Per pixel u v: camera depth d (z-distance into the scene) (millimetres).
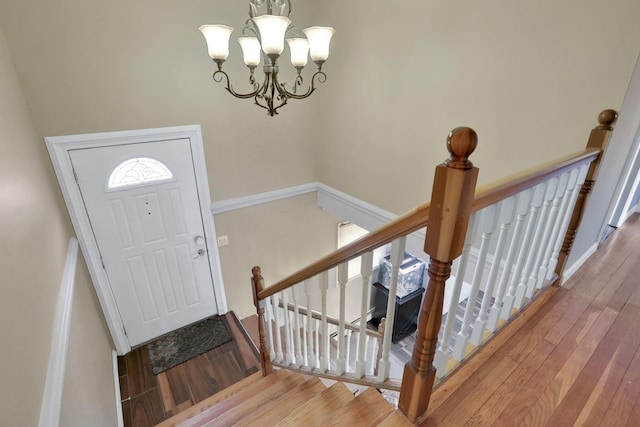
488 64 2033
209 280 3486
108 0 2250
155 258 3088
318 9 3123
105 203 2686
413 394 1132
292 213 3838
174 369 2984
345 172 3434
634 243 2461
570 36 1666
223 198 3287
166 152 2826
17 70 2086
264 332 2248
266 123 3264
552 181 1280
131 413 2568
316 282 4281
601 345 1472
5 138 1479
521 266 1417
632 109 1743
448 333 1169
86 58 2287
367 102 2939
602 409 1193
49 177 2330
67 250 2271
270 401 1951
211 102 2891
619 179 2137
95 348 2232
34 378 1047
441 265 909
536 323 1600
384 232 992
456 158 771
